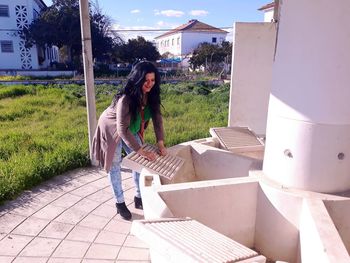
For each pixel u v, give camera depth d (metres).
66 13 29.69
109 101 11.91
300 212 2.48
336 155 2.47
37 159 4.81
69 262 2.73
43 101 11.82
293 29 2.43
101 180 4.46
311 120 2.44
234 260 1.60
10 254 2.82
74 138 6.27
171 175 2.90
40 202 3.79
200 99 13.80
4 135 6.62
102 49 32.81
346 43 2.29
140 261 2.75
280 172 2.68
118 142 3.15
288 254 2.62
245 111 4.71
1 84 17.48
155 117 3.32
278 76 2.61
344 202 2.43
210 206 2.66
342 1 2.24
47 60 36.31
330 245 1.88
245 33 4.50
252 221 2.85
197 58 35.31
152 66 3.03
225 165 3.37
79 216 3.48
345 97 2.37
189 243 1.74
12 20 29.84
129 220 3.41
